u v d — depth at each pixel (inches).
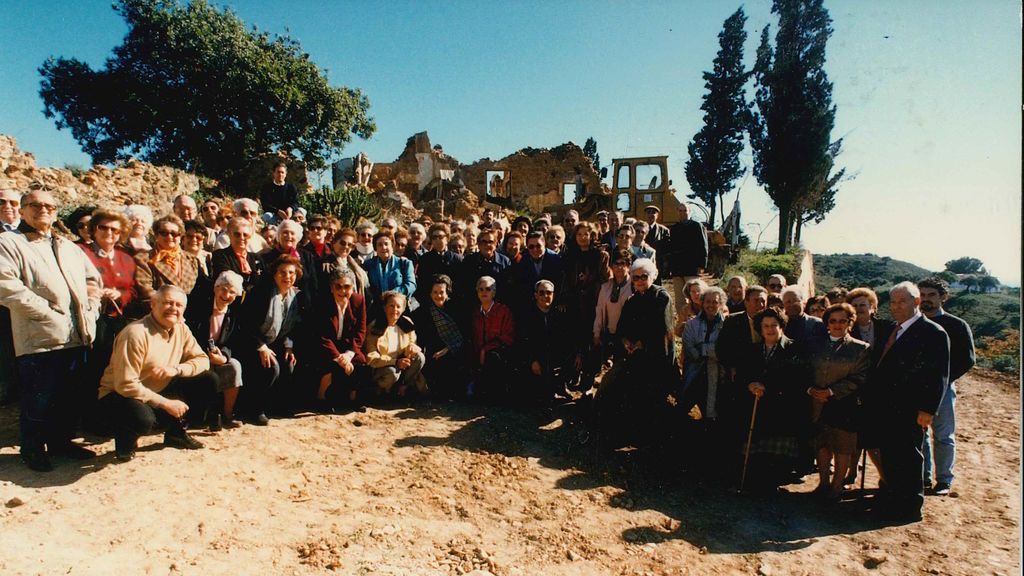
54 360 159.9
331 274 223.5
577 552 154.3
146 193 522.6
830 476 209.6
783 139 901.8
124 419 164.9
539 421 241.3
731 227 626.8
